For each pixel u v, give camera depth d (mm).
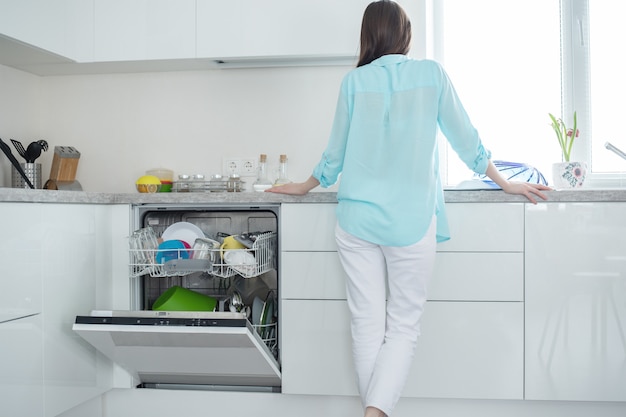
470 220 1896
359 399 2016
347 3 2266
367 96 1721
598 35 2559
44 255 1713
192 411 2102
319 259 1943
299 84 2525
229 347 1764
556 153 2580
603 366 1857
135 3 2359
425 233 1670
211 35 2322
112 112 2637
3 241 1541
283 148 2535
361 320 1755
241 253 1803
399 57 1748
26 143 2572
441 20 2637
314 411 2035
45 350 1717
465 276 1900
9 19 2002
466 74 2639
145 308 2160
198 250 1882
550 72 2594
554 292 1872
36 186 2393
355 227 1703
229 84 2568
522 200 1876
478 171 1842
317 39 2273
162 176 2533
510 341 1889
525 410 1969
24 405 1625
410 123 1673
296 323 1958
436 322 1910
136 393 2133
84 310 1923
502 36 2619
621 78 2541
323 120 2514
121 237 2082
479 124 2629
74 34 2381
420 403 1998
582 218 1858
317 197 1937
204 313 1687
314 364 1952
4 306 1544
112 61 2379
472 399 1981
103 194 2020
